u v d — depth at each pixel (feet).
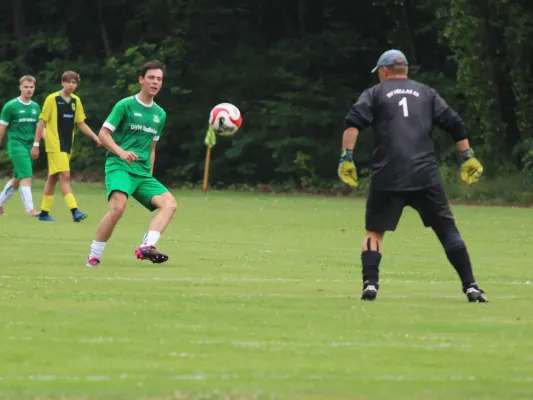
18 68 409.49
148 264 123.95
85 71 387.75
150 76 124.57
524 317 85.81
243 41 384.88
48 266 119.65
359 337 75.31
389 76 97.81
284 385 59.36
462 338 75.46
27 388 57.82
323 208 243.19
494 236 175.32
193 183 370.53
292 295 98.07
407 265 128.57
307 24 384.47
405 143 95.96
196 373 62.28
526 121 315.17
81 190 307.99
